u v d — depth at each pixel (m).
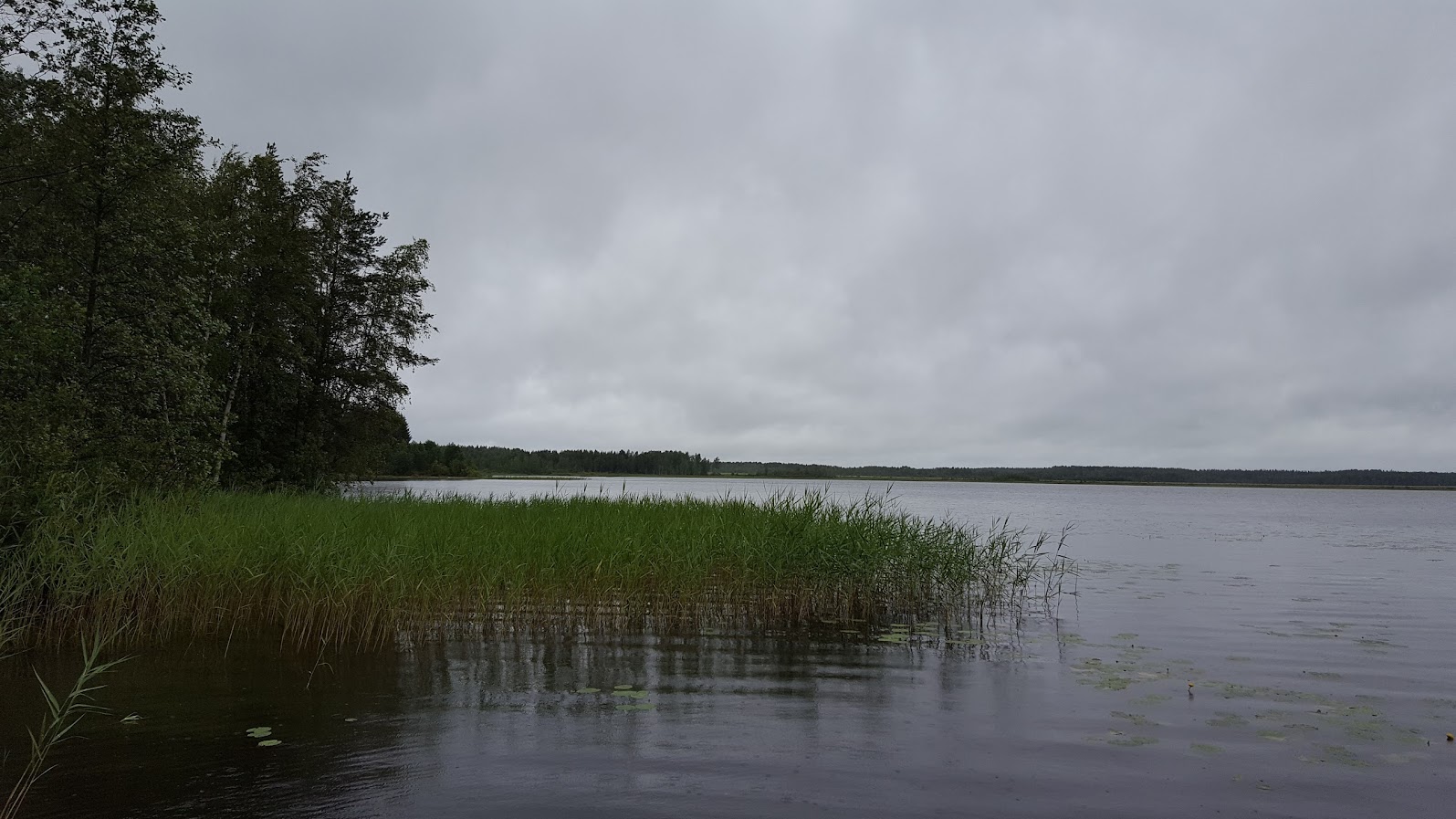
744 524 12.78
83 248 13.82
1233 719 6.75
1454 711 7.02
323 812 4.86
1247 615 11.62
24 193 13.63
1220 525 38.03
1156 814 4.94
